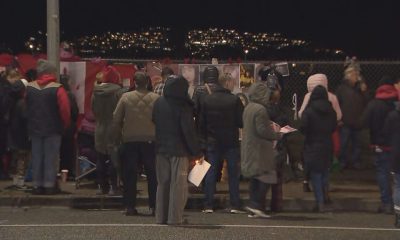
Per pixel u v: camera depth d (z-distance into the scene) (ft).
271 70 41.70
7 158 41.45
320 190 34.19
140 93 31.45
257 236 26.94
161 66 42.42
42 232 27.48
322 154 33.71
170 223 29.32
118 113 31.22
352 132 45.21
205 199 34.14
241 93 41.24
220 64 42.60
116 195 35.86
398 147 29.55
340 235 27.76
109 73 35.96
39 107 35.73
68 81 39.96
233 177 33.68
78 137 39.17
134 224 29.50
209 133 33.35
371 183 41.78
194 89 40.06
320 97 33.53
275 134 31.58
